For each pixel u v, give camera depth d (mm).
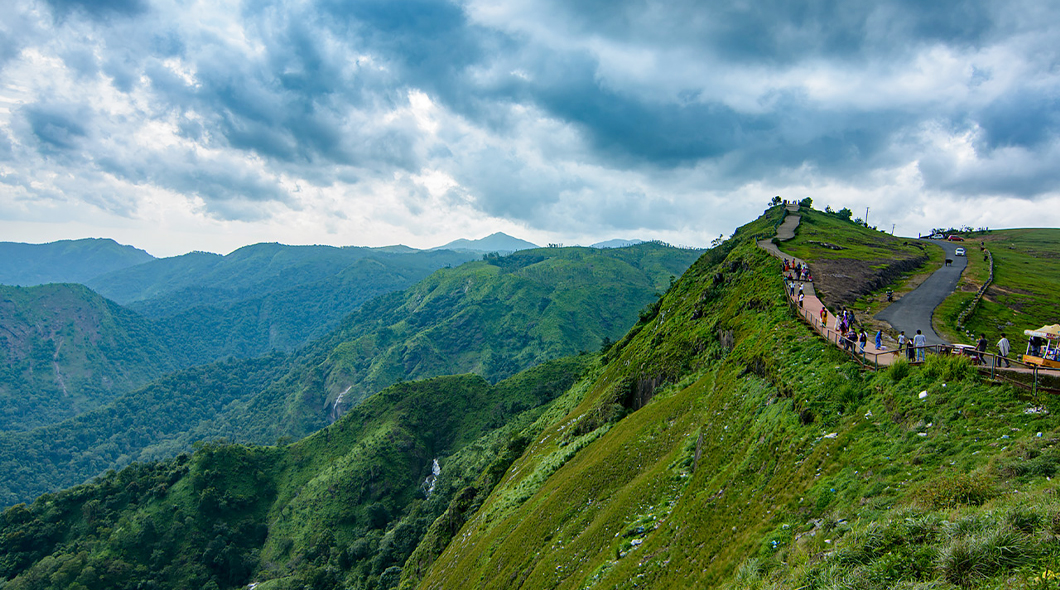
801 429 22953
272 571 124938
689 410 39219
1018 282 71688
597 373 96625
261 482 155875
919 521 13125
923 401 19266
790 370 28234
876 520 14680
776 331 35219
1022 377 17906
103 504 143625
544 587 31188
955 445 16453
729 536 20500
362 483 142500
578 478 43000
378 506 134125
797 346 30719
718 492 24266
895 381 21594
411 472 151500
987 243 147250
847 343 27656
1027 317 52094
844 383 23844
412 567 76062
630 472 38219
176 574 125250
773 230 104312
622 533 28547
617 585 23891
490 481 79688
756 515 20219
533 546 38844
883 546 13211
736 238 125688
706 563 20266
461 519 74000
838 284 57562
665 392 50594
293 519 139625
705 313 62406
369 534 121250
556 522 39312
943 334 42625
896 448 18031
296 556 125625
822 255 76438
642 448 40062
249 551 135250
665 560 23203
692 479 28359
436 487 124875
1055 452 13781
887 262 75250
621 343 99250
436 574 56969
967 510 12836
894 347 33281
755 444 25250
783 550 16578
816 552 15188
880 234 133625
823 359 27453
